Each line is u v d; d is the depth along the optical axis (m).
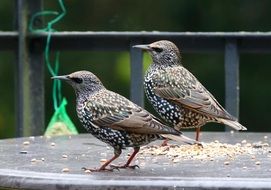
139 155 10.91
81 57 18.84
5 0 19.38
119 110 10.23
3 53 18.91
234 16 19.64
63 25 19.59
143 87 13.35
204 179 9.28
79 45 13.57
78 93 10.53
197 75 19.09
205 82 19.09
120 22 19.72
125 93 18.80
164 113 12.36
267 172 9.74
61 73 18.86
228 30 19.66
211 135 12.47
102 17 19.70
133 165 10.15
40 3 13.64
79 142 11.81
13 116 18.89
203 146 11.26
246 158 10.62
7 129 18.91
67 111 18.67
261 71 19.53
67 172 9.76
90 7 19.66
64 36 13.54
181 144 11.59
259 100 19.52
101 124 10.28
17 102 13.68
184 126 12.30
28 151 11.08
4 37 13.52
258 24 19.61
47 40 13.55
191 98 12.12
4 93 18.91
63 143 11.73
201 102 12.07
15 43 13.59
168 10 19.66
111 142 10.30
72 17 19.59
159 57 12.47
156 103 12.40
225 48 13.24
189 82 12.24
